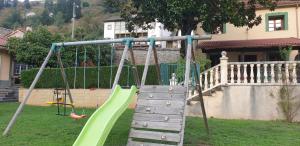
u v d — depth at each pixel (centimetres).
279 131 1118
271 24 2522
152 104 757
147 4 2072
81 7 9406
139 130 743
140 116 754
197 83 972
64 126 1101
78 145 675
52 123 1159
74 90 1992
